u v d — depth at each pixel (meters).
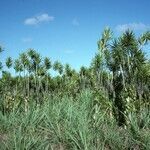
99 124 11.49
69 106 12.41
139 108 13.47
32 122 11.32
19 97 16.33
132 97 13.88
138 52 20.92
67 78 45.38
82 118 10.59
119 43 21.25
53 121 11.52
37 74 42.25
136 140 9.77
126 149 9.86
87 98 14.20
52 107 13.22
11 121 12.00
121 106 13.88
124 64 20.34
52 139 10.25
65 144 9.89
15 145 8.34
